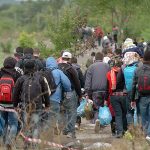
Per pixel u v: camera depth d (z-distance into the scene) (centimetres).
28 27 15338
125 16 8488
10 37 11931
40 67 2594
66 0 5147
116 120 2642
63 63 2561
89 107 2888
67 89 2483
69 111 2511
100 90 2778
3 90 2267
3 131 2239
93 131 2906
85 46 4372
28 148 1922
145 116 2352
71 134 2508
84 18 4419
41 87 2155
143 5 8412
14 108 2184
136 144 2064
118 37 8338
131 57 2591
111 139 2544
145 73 2333
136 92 2381
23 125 1981
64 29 4375
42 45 4409
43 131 1922
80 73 2830
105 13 8362
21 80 2156
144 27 8881
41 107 2125
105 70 2795
